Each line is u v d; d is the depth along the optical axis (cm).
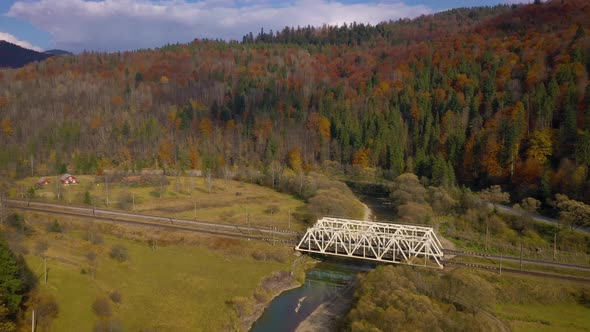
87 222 11925
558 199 12144
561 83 18125
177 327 7000
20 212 12381
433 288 7369
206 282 8850
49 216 12288
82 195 15362
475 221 12388
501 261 9506
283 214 14050
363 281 8106
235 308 7800
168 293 8194
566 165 13512
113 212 13388
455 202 13550
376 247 10731
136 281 8606
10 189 15825
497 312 7331
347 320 7006
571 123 14962
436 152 18525
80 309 6881
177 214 13650
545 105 16650
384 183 18050
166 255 10312
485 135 16850
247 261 10294
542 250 10475
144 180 17912
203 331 7025
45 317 6369
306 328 7456
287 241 11175
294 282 9462
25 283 6769
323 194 14075
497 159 15725
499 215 12506
